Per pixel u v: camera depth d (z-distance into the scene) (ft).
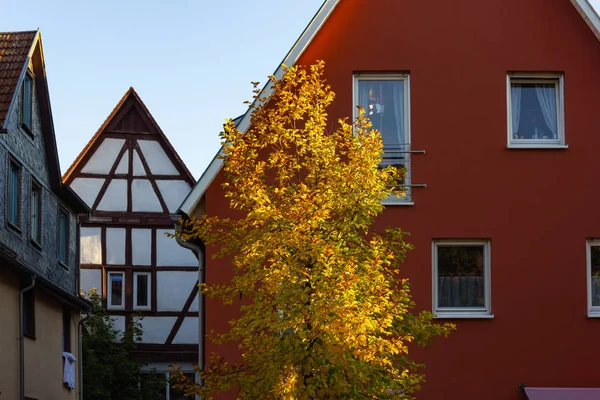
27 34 76.02
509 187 51.13
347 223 41.09
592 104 51.93
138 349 102.12
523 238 50.72
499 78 52.06
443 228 50.67
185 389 42.19
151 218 104.01
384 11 52.42
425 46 52.24
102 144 104.83
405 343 49.42
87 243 103.35
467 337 49.70
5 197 69.77
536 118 52.24
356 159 41.52
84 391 90.94
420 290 50.03
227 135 42.78
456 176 51.19
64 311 85.15
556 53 52.24
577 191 51.19
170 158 105.09
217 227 48.14
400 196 43.50
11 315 66.49
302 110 43.42
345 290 37.93
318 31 52.13
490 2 52.65
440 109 51.80
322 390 38.47
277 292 39.50
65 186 85.25
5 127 66.28
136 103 105.50
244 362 44.29
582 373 49.57
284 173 42.37
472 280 50.55
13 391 66.28
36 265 78.18
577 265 50.57
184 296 103.35
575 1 51.75
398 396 39.47
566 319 50.03
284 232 39.60
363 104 52.13
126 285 103.35
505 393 49.34
